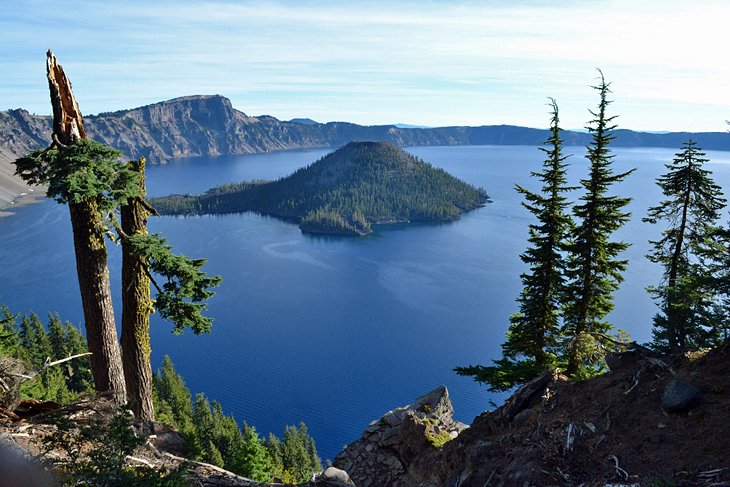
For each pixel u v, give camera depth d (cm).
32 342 8750
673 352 1073
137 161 1327
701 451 750
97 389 1289
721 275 1903
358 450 1752
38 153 1110
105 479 635
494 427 1218
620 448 838
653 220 2645
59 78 1173
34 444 816
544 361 1973
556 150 1967
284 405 16350
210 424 9638
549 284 2019
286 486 999
